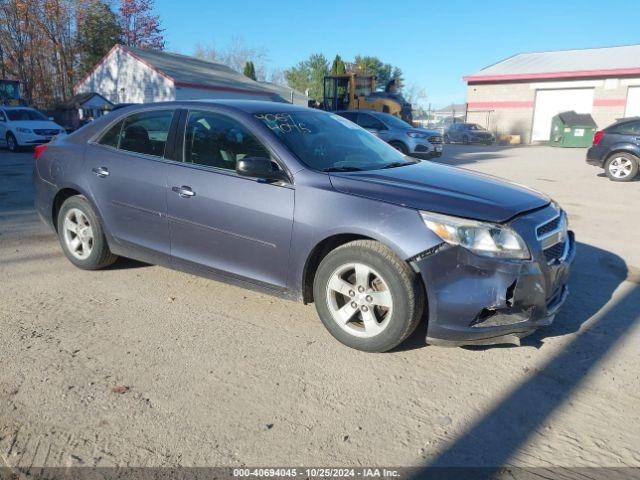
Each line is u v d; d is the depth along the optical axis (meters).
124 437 2.57
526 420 2.75
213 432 2.62
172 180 4.09
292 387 3.02
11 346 3.43
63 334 3.62
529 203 3.45
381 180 3.53
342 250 3.37
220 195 3.82
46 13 33.47
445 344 3.21
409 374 3.18
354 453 2.49
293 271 3.58
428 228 3.11
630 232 6.77
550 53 34.91
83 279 4.70
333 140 4.14
